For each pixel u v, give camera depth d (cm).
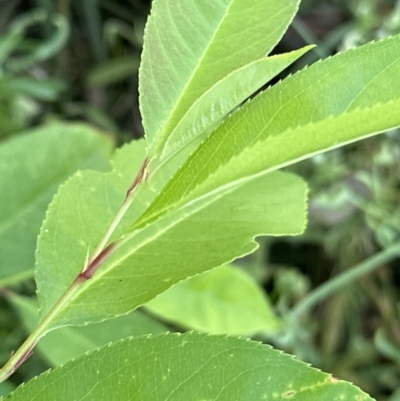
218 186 16
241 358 16
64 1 50
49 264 18
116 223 16
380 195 47
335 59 15
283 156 15
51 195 29
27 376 39
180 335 16
